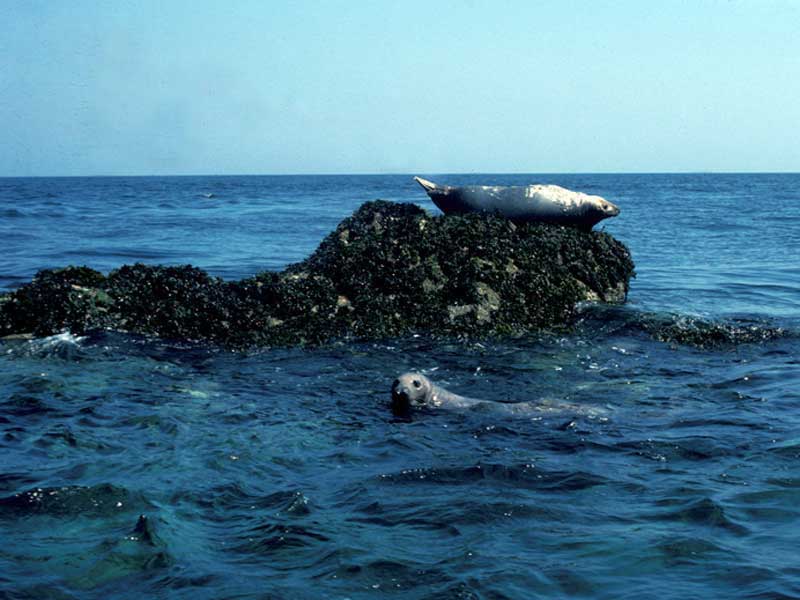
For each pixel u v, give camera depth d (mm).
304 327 12898
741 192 93625
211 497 6660
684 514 6277
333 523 6152
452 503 6551
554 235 15445
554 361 11844
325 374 11141
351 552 5629
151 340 12609
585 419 9062
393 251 14156
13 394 9789
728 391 10227
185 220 44625
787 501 6496
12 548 5691
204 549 5703
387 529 6047
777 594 4973
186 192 111188
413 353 12234
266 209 58062
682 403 9711
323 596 5027
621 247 16297
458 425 8906
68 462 7465
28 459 7531
